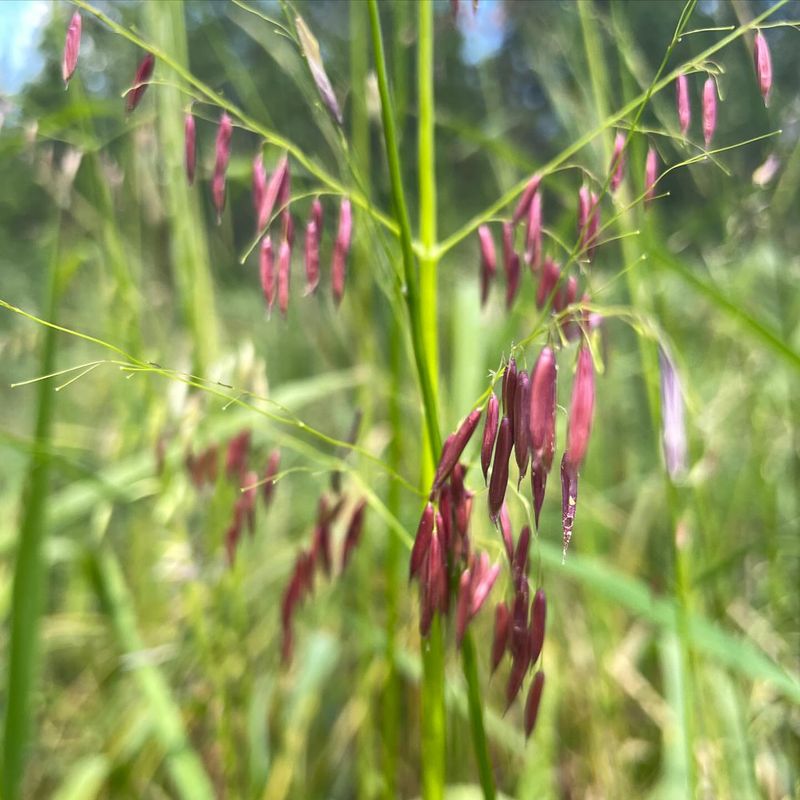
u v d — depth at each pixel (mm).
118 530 240
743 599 186
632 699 192
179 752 142
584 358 77
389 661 144
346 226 102
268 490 129
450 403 166
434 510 87
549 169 103
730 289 187
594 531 211
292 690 192
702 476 151
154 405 167
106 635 200
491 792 99
